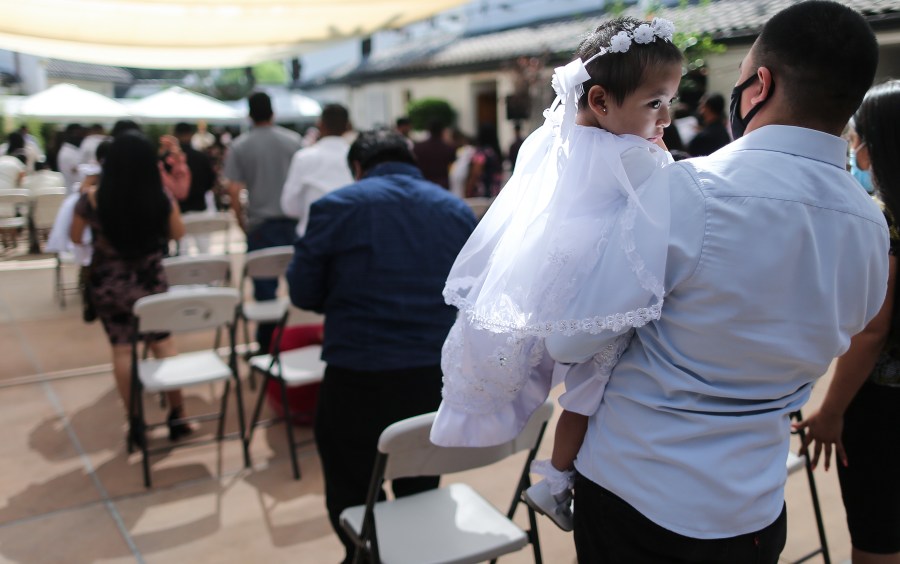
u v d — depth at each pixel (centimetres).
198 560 305
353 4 625
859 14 132
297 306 274
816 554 280
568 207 133
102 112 1072
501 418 162
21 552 310
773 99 135
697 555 134
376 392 261
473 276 153
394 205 264
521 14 1584
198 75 2622
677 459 132
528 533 224
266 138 545
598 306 127
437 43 1822
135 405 402
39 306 706
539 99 930
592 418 146
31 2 547
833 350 135
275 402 435
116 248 389
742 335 127
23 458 397
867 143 201
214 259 469
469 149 1080
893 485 216
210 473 380
